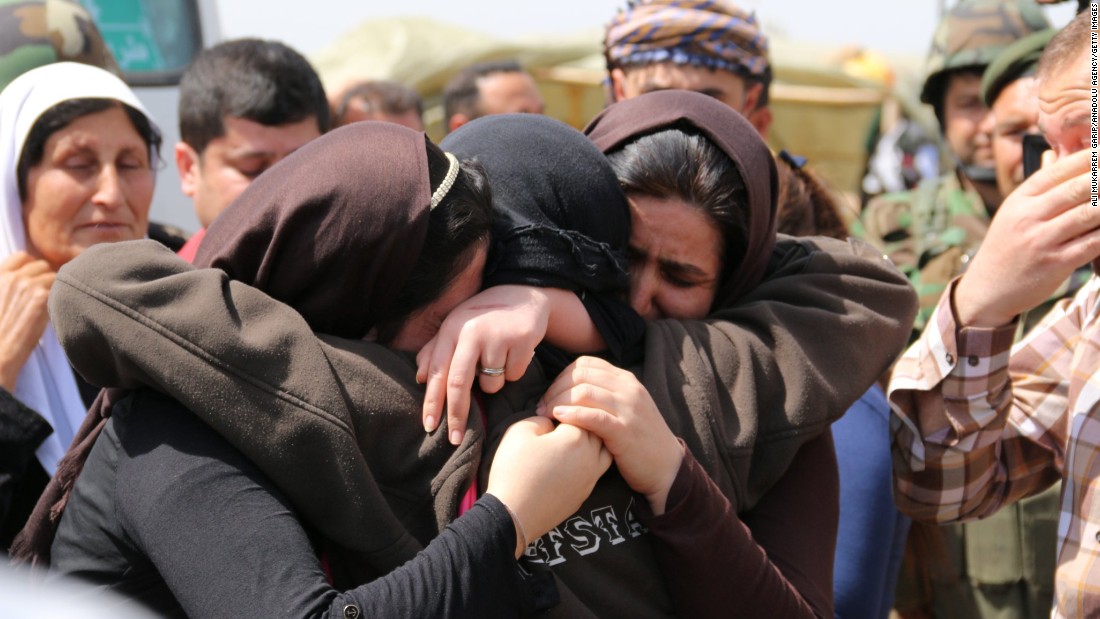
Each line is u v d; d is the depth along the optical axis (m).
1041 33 3.76
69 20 3.24
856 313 2.03
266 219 1.70
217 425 1.55
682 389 1.86
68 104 2.82
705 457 1.82
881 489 2.52
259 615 1.46
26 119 2.83
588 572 1.73
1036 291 2.02
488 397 1.77
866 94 9.75
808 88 10.50
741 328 1.99
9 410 2.42
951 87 4.23
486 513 1.57
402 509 1.66
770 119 4.13
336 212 1.67
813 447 2.01
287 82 3.56
